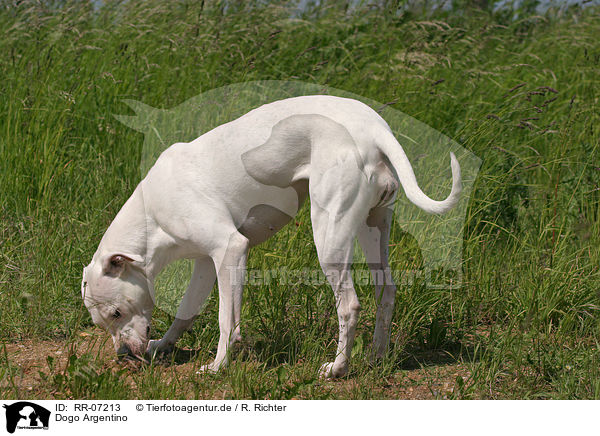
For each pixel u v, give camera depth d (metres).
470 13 9.17
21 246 4.98
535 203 5.59
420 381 3.83
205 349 4.26
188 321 4.21
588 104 6.51
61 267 4.79
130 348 3.95
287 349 4.14
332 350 4.12
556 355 4.01
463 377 3.88
